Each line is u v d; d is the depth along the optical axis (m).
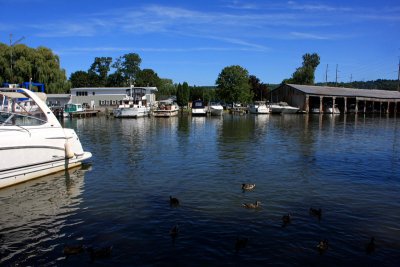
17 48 64.50
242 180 16.77
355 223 11.39
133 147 27.33
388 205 13.16
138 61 127.69
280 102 89.50
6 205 13.15
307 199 13.81
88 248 9.51
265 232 10.63
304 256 9.21
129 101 71.88
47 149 17.09
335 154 24.17
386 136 35.81
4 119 15.58
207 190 15.03
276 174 18.02
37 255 9.32
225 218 11.74
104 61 127.12
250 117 70.00
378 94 92.12
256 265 8.77
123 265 8.77
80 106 71.12
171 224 11.26
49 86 67.25
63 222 11.52
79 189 15.23
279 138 33.59
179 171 18.67
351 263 8.88
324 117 71.00
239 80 93.31
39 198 13.97
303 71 123.44
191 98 113.94
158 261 8.95
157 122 55.66
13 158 15.23
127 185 15.90
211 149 26.25
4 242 10.09
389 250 9.57
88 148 26.83
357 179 17.06
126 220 11.62
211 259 9.06
